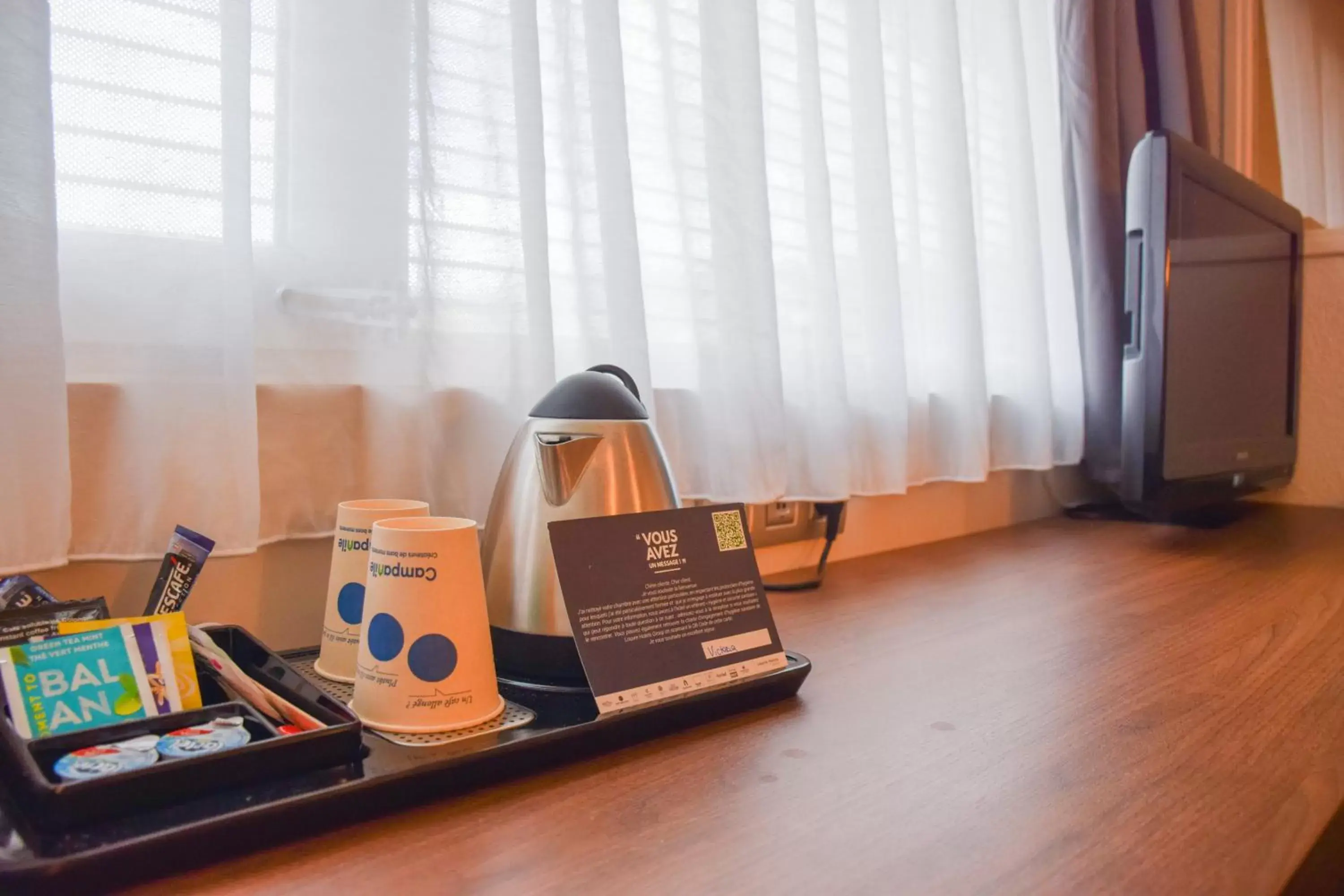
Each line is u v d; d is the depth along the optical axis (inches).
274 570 28.0
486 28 30.6
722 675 24.6
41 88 21.5
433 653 20.6
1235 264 65.9
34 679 17.6
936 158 53.9
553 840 17.2
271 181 27.6
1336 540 60.0
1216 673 29.4
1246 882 15.8
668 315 40.3
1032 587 44.0
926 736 23.4
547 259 31.2
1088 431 67.2
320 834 17.3
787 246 44.8
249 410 25.4
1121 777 20.7
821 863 16.4
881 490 48.5
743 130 39.5
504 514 25.3
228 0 24.7
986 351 60.0
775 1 44.7
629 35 39.1
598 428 25.0
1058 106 65.4
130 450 24.8
